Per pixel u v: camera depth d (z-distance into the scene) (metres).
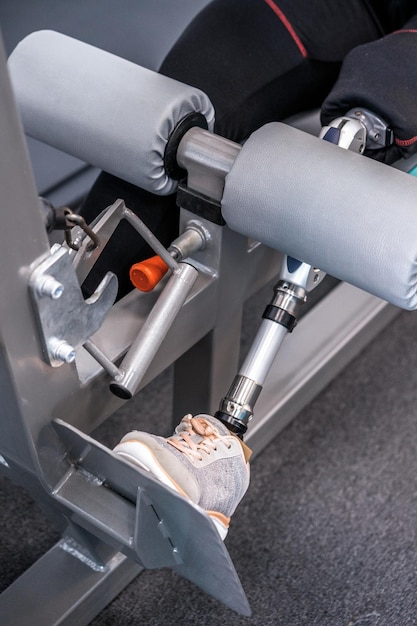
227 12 1.24
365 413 1.56
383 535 1.35
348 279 0.90
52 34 1.05
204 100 0.98
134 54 1.43
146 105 0.95
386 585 1.27
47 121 1.02
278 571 1.29
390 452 1.49
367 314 1.58
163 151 0.96
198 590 1.26
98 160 1.01
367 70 1.06
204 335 1.13
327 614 1.23
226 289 1.10
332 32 1.29
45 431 0.86
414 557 1.32
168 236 1.15
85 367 0.92
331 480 1.44
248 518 1.37
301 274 1.00
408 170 1.14
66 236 0.85
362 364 1.66
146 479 0.78
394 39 1.11
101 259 1.09
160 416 1.53
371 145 1.05
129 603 1.24
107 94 0.97
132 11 1.50
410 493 1.42
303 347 1.50
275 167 0.89
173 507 0.79
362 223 0.84
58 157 1.38
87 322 0.82
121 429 1.50
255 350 1.01
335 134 0.98
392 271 0.83
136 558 0.96
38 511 1.37
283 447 1.49
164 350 1.04
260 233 0.93
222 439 0.94
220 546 0.77
